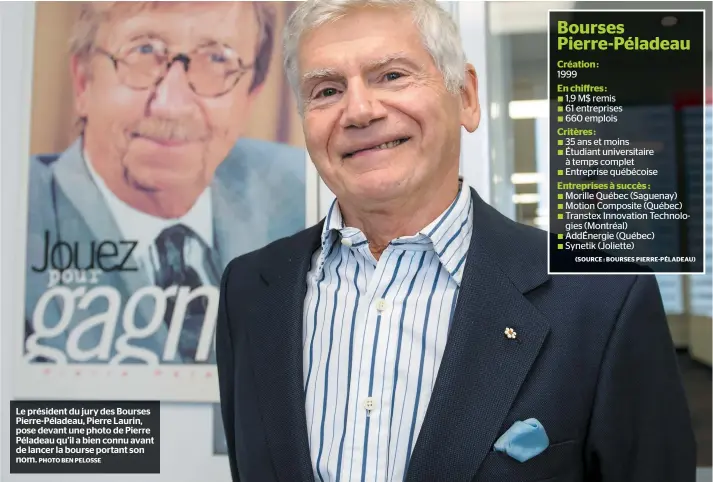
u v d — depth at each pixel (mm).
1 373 1128
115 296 1108
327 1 650
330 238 742
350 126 642
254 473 694
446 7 1090
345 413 645
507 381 598
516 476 576
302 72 679
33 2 1127
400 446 616
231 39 1099
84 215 1114
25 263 1121
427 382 628
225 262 1093
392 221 713
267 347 720
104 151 1111
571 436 597
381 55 633
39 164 1121
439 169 677
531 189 1065
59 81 1121
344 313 688
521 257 669
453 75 669
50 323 1116
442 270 684
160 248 1104
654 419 625
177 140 1099
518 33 1079
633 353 621
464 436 583
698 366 1031
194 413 1105
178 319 1099
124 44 1110
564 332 615
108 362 1107
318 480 650
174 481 1105
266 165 1090
